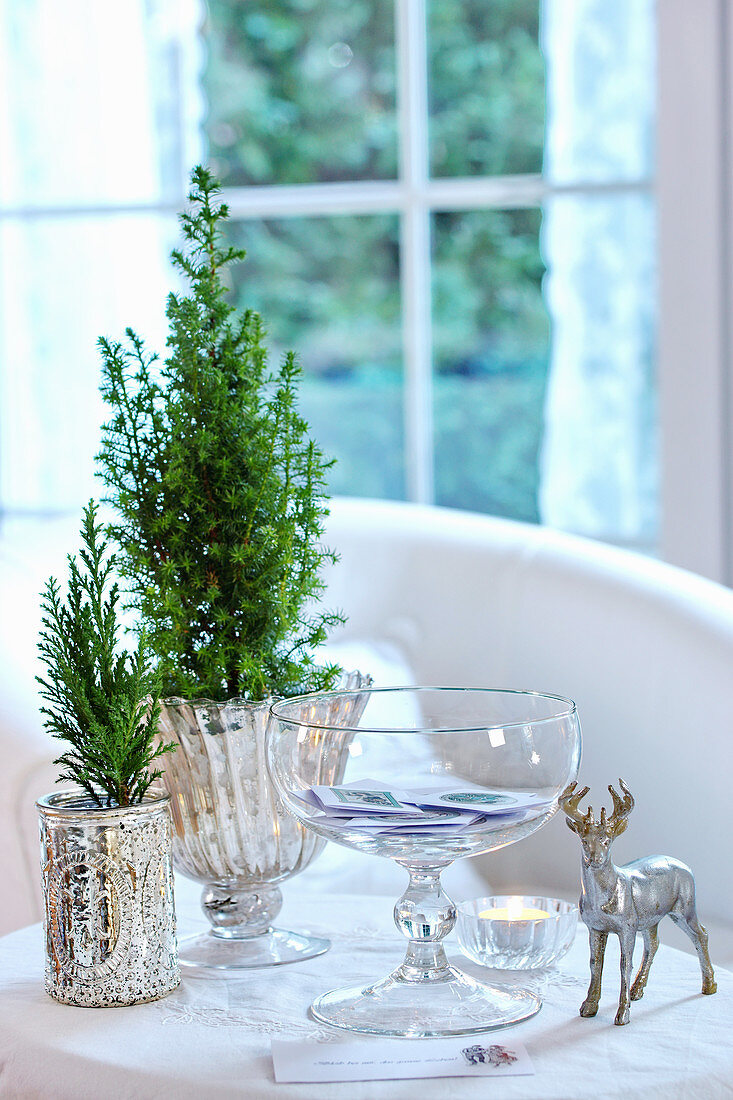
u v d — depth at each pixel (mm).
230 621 952
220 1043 803
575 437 2371
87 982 863
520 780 814
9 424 2580
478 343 2408
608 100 2305
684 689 1553
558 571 1767
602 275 2334
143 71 2492
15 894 1440
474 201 2381
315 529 1003
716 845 1512
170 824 904
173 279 2512
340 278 2451
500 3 2334
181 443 956
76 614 894
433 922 892
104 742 865
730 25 2174
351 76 2414
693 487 2260
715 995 884
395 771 822
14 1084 791
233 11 2453
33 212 2541
